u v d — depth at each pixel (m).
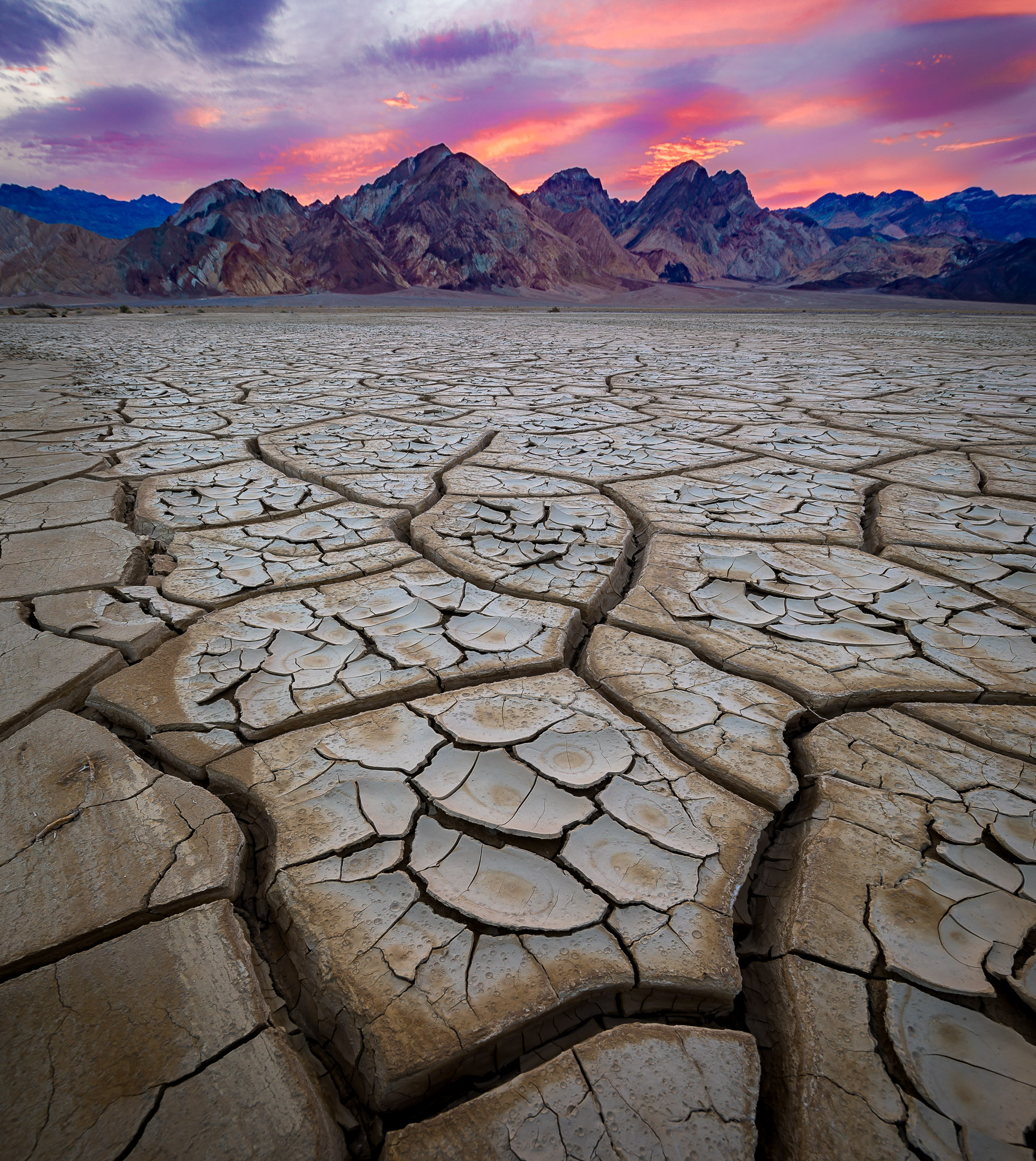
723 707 0.85
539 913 0.55
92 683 0.90
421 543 1.42
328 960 0.51
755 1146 0.41
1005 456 2.16
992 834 0.63
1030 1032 0.46
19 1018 0.46
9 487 1.74
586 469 1.99
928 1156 0.40
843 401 3.16
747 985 0.53
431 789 0.69
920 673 0.92
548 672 0.94
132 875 0.58
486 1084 0.47
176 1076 0.43
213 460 2.07
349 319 11.93
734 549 1.38
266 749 0.75
